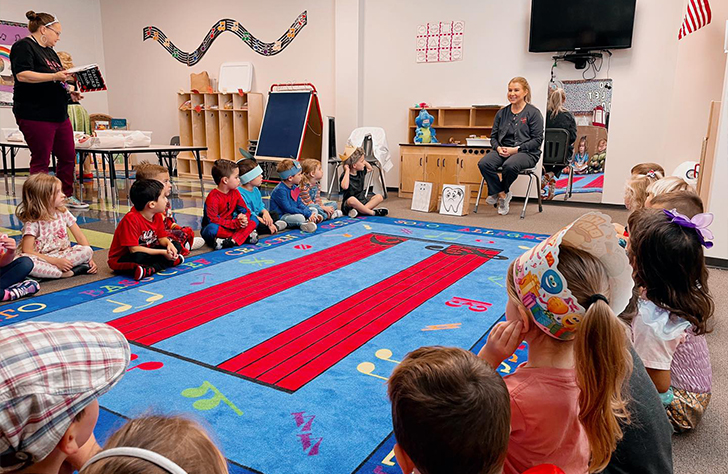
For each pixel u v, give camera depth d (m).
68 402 0.63
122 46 8.66
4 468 0.63
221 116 7.64
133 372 1.81
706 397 1.53
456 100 6.18
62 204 2.97
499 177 5.41
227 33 7.63
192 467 0.56
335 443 1.42
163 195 3.12
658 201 1.99
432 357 0.77
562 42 5.39
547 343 0.99
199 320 2.30
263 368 1.86
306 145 6.70
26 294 2.59
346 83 6.69
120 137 5.51
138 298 2.59
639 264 1.40
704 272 1.37
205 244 3.74
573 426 0.95
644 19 5.14
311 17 6.93
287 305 2.50
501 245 3.79
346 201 4.97
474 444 0.70
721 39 4.32
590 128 5.54
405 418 0.72
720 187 3.30
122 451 0.53
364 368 1.87
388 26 6.43
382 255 3.48
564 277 0.89
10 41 7.72
